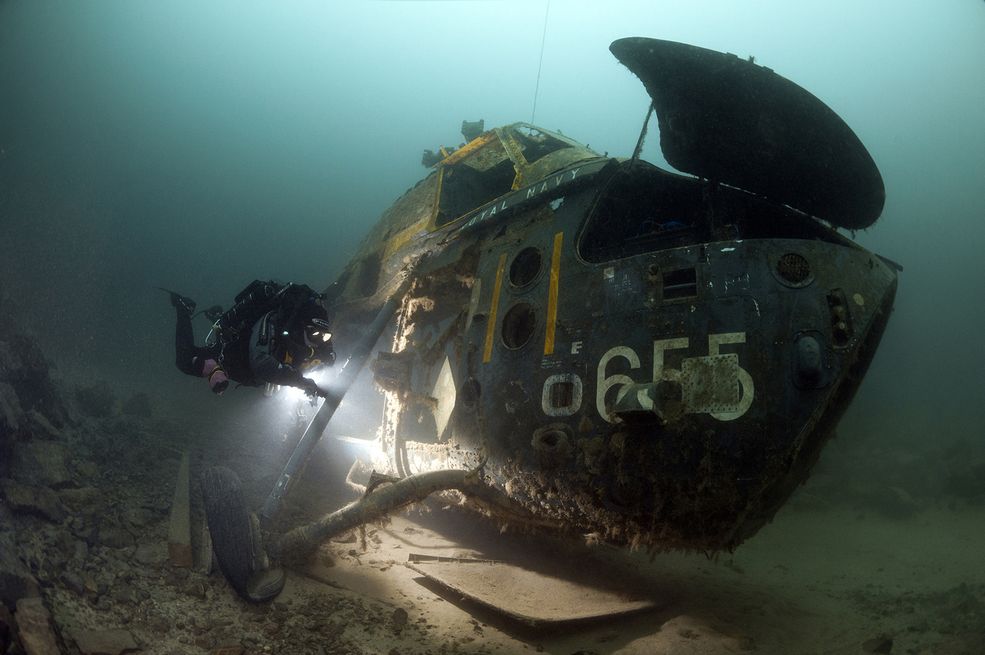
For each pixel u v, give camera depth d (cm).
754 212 457
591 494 371
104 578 331
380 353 524
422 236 655
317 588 409
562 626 377
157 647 285
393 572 454
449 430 472
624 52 356
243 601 363
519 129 702
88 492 426
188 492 477
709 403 335
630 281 385
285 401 705
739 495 324
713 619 413
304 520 539
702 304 354
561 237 442
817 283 342
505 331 445
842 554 659
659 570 534
